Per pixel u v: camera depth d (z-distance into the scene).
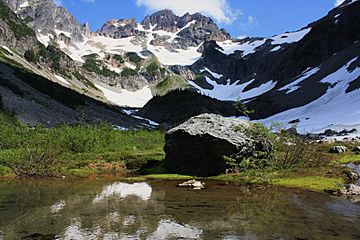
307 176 21.66
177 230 11.18
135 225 11.70
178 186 19.86
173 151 25.03
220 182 21.33
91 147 32.19
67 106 100.56
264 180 20.97
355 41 183.38
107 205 14.67
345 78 148.88
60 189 18.56
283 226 11.68
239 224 11.89
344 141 49.34
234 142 23.31
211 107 174.25
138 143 38.19
